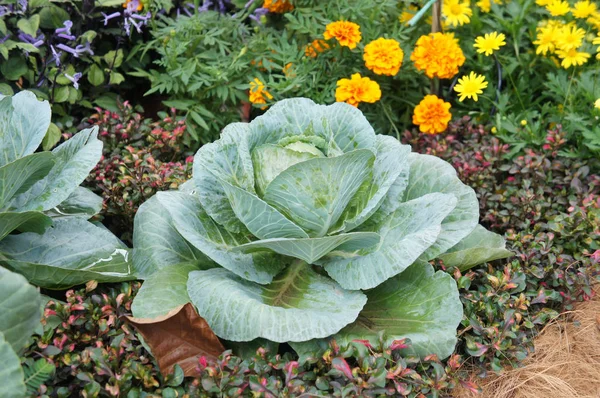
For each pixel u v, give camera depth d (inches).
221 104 61.6
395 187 46.2
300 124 46.4
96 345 42.3
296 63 61.3
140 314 42.8
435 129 58.1
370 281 43.6
